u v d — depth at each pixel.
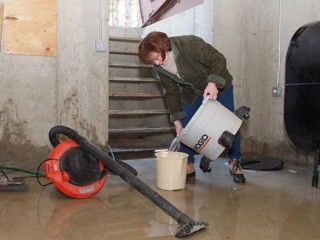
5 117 2.79
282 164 3.20
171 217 1.81
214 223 1.82
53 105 2.91
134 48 4.91
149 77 4.61
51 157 2.19
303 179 2.78
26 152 2.86
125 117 4.64
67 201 2.17
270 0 3.66
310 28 2.52
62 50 2.91
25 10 2.78
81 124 3.00
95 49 3.00
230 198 2.26
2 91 2.77
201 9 3.87
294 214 1.97
